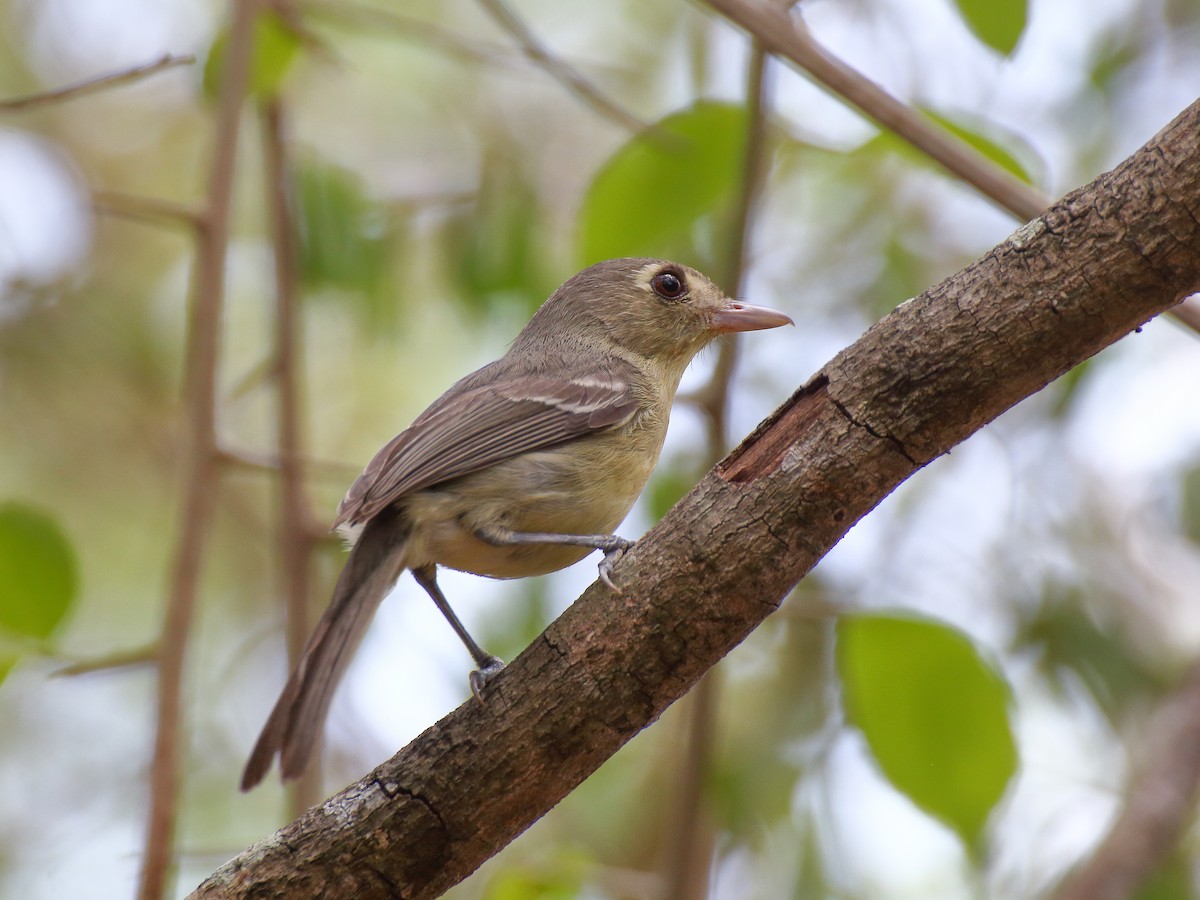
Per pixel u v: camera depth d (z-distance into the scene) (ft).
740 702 40.06
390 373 47.32
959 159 26.58
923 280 41.60
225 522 47.32
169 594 29.27
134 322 47.09
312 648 26.35
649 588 19.94
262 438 47.91
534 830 40.96
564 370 30.35
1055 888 37.01
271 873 20.70
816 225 42.47
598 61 45.65
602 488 29.14
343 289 35.17
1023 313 18.33
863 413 19.08
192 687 44.19
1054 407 39.68
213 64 33.40
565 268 42.09
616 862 40.14
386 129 45.60
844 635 27.35
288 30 31.71
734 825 37.52
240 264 47.73
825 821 37.58
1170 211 17.52
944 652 26.89
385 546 27.40
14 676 28.43
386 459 28.14
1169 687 40.47
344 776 41.88
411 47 43.62
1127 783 38.88
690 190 32.24
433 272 43.62
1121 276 17.89
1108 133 41.73
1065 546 41.16
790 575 19.70
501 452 28.25
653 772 41.06
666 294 32.73
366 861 20.68
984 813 27.09
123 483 46.91
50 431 46.73
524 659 20.63
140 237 48.60
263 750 25.31
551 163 45.42
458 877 21.07
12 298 44.93
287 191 34.55
